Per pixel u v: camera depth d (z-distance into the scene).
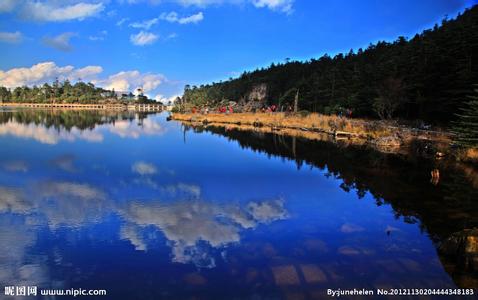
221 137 38.78
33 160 21.41
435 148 24.80
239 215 11.40
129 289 6.71
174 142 33.22
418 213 11.77
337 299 6.36
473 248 7.67
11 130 41.44
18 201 12.59
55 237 9.30
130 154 24.94
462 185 15.85
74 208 11.86
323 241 9.16
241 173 18.58
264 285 6.83
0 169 18.39
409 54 53.72
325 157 24.66
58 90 155.75
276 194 14.26
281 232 9.81
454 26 51.31
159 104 163.00
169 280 7.03
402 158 24.02
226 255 8.20
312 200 13.38
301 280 7.03
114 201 12.80
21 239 9.12
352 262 7.88
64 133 39.59
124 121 65.75
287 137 38.75
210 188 15.16
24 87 160.62
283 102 86.88
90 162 21.19
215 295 6.47
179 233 9.65
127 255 8.20
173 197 13.52
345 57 97.00
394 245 8.91
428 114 41.03
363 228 10.23
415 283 7.00
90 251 8.42
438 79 40.00
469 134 22.52
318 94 70.25
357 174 18.59
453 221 10.86
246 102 108.06
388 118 45.62
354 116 56.97
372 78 58.12
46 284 6.91
